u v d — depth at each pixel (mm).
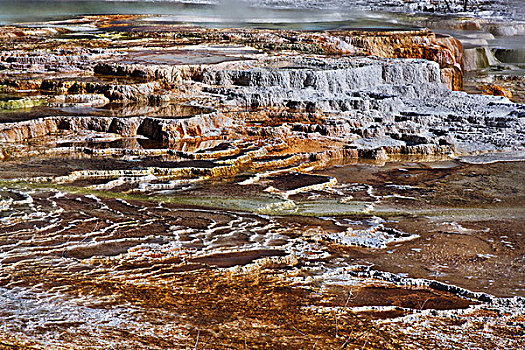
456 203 11523
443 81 22297
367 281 7297
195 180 12109
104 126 14664
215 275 7121
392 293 6988
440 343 5859
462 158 15000
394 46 25219
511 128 16906
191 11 39250
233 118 16281
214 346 5414
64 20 30562
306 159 14414
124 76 18359
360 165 14359
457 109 18469
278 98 17656
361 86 19703
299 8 43469
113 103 16578
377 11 44031
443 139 15750
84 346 5238
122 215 9180
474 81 26906
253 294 6695
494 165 14406
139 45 22672
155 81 17828
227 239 8391
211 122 15508
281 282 7082
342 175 13445
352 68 19656
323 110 17328
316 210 10500
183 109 16078
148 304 6219
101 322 5723
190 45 22906
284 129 15758
